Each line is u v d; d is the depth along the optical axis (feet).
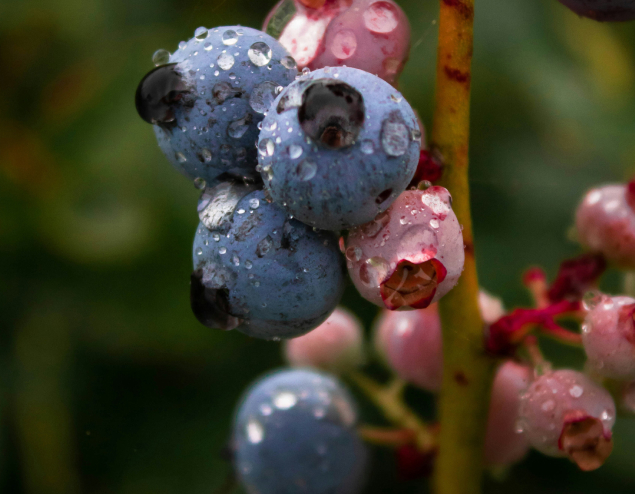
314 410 0.65
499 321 0.59
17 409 0.83
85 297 0.87
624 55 0.92
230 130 0.55
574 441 0.57
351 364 0.67
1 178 0.85
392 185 0.53
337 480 0.65
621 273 0.89
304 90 0.52
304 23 0.56
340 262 0.56
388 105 0.53
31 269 0.87
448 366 0.60
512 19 0.87
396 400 0.66
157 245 0.83
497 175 0.88
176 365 0.89
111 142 0.83
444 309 0.59
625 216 0.61
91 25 0.86
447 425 0.60
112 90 0.84
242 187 0.56
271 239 0.55
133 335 0.87
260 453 0.64
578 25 0.88
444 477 0.60
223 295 0.55
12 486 0.82
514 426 0.63
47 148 0.85
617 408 0.60
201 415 0.88
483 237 0.88
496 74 0.86
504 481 0.82
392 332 0.66
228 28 0.55
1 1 0.86
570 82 0.87
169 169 0.83
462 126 0.56
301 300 0.55
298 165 0.53
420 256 0.54
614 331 0.57
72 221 0.84
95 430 0.87
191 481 0.85
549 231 0.88
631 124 0.86
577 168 0.88
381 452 0.85
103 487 0.85
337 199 0.53
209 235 0.55
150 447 0.87
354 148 0.52
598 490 0.81
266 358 0.88
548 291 0.63
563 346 0.85
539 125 0.88
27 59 0.88
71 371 0.87
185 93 0.55
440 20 0.56
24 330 0.86
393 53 0.55
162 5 0.85
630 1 0.57
